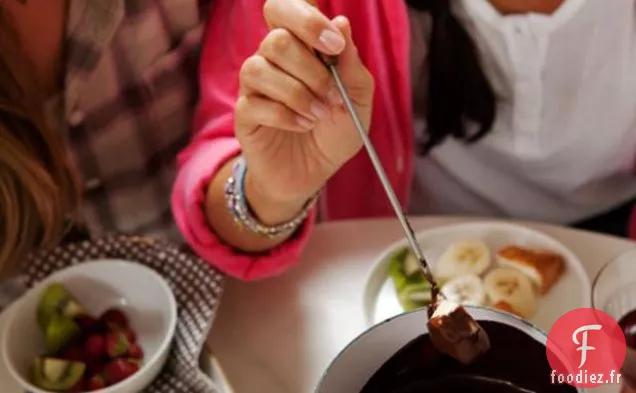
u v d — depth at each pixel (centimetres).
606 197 106
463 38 92
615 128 97
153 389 76
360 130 64
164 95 100
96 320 82
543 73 92
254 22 90
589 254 81
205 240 82
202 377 74
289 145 76
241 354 77
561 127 96
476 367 62
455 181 105
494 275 80
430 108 98
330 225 88
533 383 60
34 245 92
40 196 89
